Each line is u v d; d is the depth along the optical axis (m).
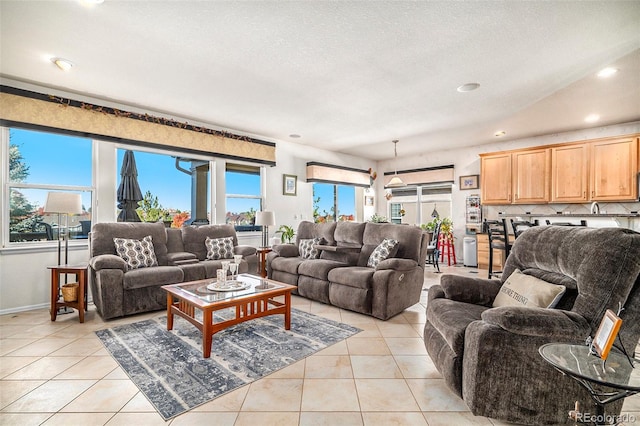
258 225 5.32
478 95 3.71
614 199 4.79
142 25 2.33
